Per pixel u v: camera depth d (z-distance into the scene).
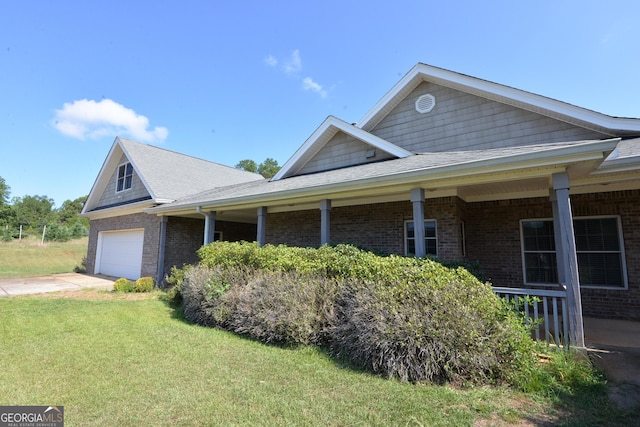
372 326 4.19
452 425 2.88
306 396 3.44
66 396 3.42
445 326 3.90
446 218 7.59
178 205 10.43
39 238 32.09
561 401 3.27
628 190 6.76
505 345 3.79
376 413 3.08
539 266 7.57
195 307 6.94
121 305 8.48
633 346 4.75
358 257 5.54
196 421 2.95
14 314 7.25
